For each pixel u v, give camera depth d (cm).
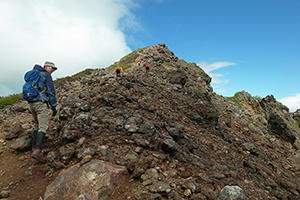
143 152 543
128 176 462
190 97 1585
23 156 536
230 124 1691
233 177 663
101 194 377
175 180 457
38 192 404
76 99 809
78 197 357
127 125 639
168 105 1166
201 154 756
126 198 383
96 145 538
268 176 876
